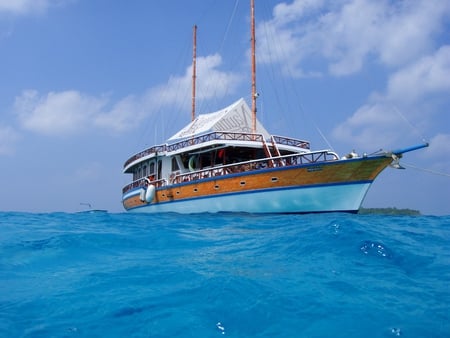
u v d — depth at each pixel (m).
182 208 25.23
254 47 27.73
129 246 10.06
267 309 4.97
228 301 5.27
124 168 37.25
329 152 18.50
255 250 9.08
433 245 9.23
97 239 10.79
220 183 22.48
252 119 26.64
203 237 11.62
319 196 19.00
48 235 11.47
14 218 18.28
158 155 28.92
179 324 4.56
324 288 5.81
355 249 8.28
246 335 4.25
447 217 19.02
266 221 15.87
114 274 6.88
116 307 5.14
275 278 6.37
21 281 6.54
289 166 19.45
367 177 18.23
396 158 17.48
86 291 5.88
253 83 27.23
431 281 6.20
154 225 15.44
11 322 4.68
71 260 8.24
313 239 9.44
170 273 6.85
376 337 4.12
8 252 8.92
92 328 4.49
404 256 7.83
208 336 4.23
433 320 4.57
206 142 23.75
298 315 4.78
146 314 4.88
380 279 6.29
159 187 27.44
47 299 5.52
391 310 4.90
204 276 6.54
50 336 4.27
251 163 21.89
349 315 4.75
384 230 11.25
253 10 28.17
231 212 21.94
